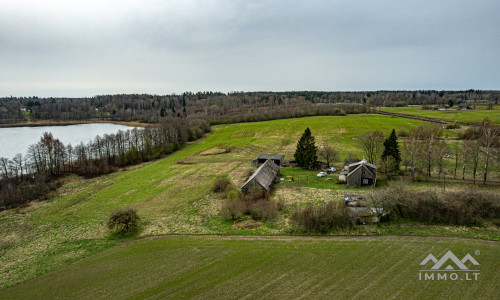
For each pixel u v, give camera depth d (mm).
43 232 54500
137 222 52719
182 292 32688
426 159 72375
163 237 47562
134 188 77688
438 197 46938
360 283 32375
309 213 46656
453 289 30641
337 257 37812
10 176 92375
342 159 92000
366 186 64688
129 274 37156
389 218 47406
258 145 120375
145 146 122438
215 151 115250
